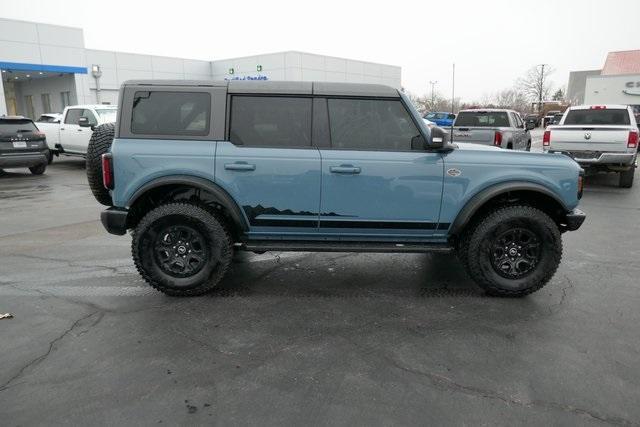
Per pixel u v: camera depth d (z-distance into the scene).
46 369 3.09
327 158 4.17
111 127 4.73
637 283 4.70
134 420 2.59
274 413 2.65
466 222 4.22
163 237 4.23
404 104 4.23
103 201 4.77
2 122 12.11
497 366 3.14
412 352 3.33
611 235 6.55
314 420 2.60
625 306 4.14
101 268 5.13
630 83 38.56
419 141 4.24
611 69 55.56
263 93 4.21
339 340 3.50
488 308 4.09
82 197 9.73
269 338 3.54
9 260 5.42
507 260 4.28
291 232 4.35
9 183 11.69
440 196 4.23
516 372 3.07
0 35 23.11
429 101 77.75
